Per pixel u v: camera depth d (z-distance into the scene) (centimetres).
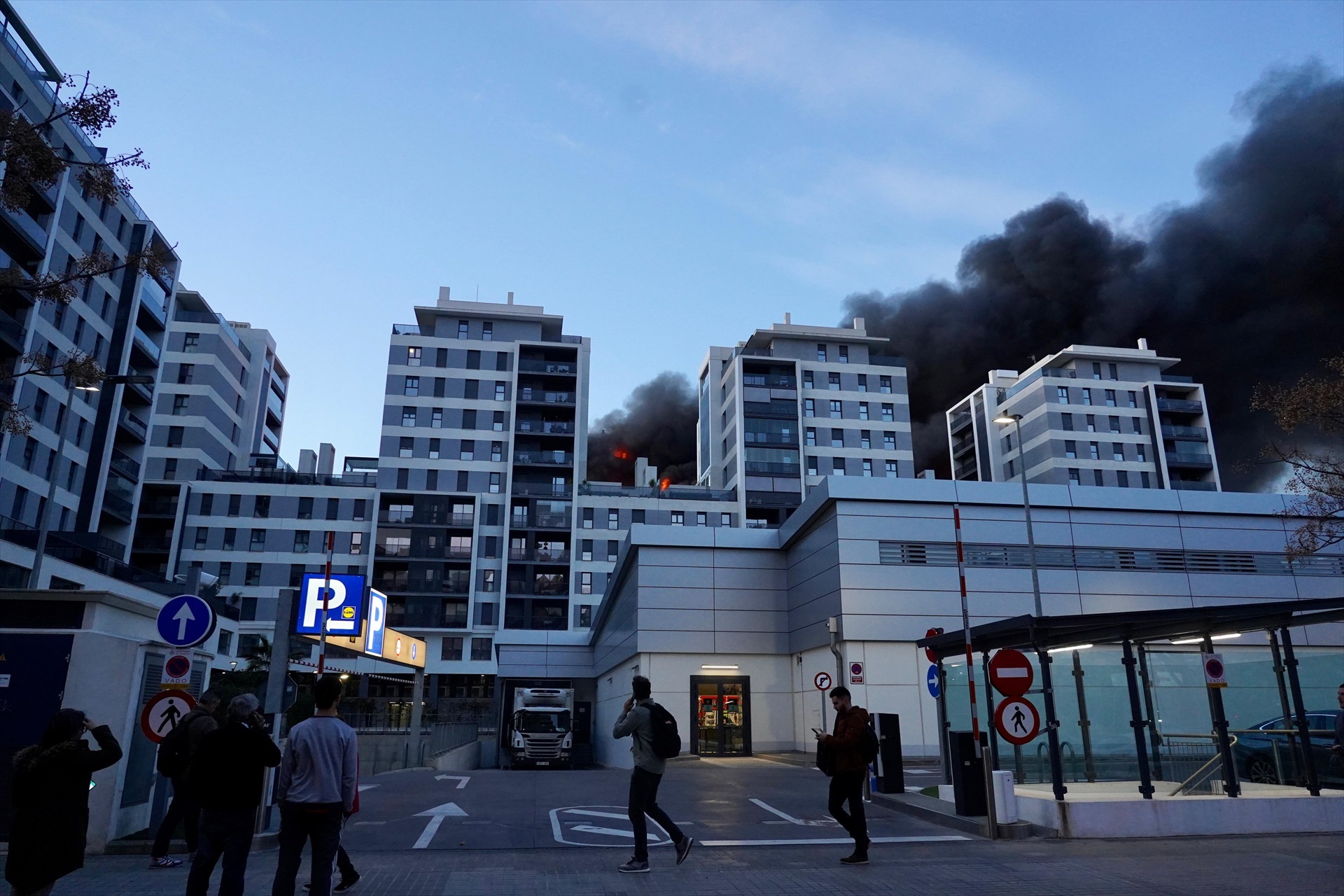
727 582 3422
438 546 7088
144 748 1078
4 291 1233
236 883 584
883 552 2972
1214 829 1129
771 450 7794
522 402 7594
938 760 2733
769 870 873
